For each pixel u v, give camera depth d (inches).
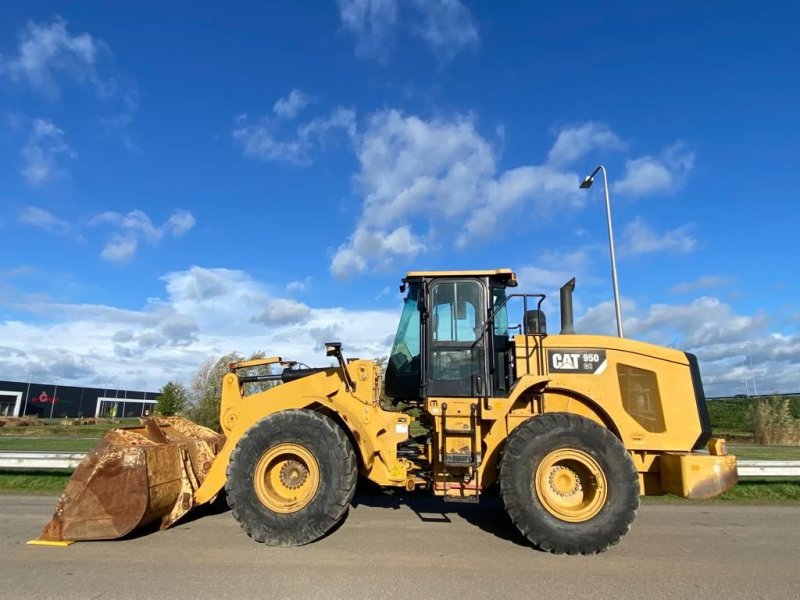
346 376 227.5
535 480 201.5
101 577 166.6
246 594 152.3
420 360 242.4
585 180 633.6
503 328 252.1
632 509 195.9
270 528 201.6
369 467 218.8
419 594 152.9
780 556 192.9
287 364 257.1
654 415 236.5
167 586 158.6
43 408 2316.7
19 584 160.4
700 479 217.9
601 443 201.6
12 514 258.2
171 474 222.7
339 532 223.3
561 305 263.4
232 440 230.1
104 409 2554.1
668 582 164.6
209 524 235.6
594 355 240.2
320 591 154.8
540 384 229.1
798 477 342.3
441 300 245.3
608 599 150.3
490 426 227.0
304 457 208.1
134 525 204.4
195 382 752.3
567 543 193.5
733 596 152.9
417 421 260.7
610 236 597.0
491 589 157.5
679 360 243.9
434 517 252.5
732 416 1055.6
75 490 208.5
